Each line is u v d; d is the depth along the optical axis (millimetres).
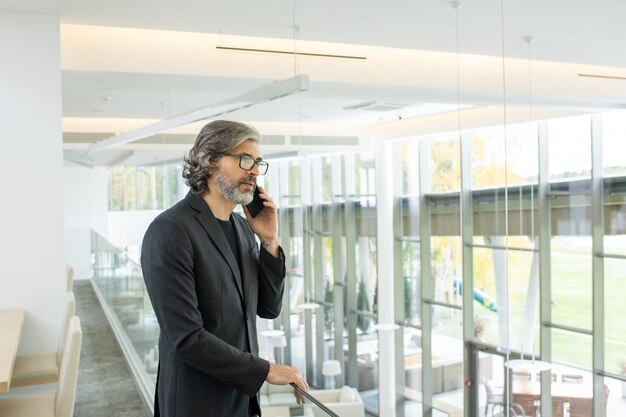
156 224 1530
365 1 5215
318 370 15445
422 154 12336
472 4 5359
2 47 5020
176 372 1577
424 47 6953
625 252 9359
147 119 12781
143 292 4895
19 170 5004
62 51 6215
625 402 9445
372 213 13805
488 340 11227
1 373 3193
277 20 5750
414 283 12734
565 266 10078
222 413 1584
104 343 7180
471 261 11508
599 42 6816
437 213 12180
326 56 7414
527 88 8688
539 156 10266
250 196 1629
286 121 13742
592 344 9703
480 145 11305
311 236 15594
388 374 13078
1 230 4965
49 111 5098
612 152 9453
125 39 6418
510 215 10820
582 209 9789
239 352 1514
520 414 10734
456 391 11812
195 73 6703
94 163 13906
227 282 1593
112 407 4887
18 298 4988
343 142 14672
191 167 1621
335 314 14750
